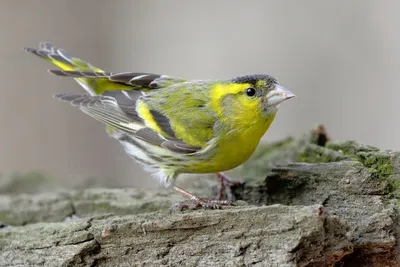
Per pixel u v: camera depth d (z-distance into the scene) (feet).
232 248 25.99
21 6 65.62
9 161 63.26
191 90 33.01
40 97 64.85
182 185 39.19
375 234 27.14
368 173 28.76
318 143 38.04
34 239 28.81
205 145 31.78
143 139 33.27
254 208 26.14
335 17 60.80
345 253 25.39
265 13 63.82
